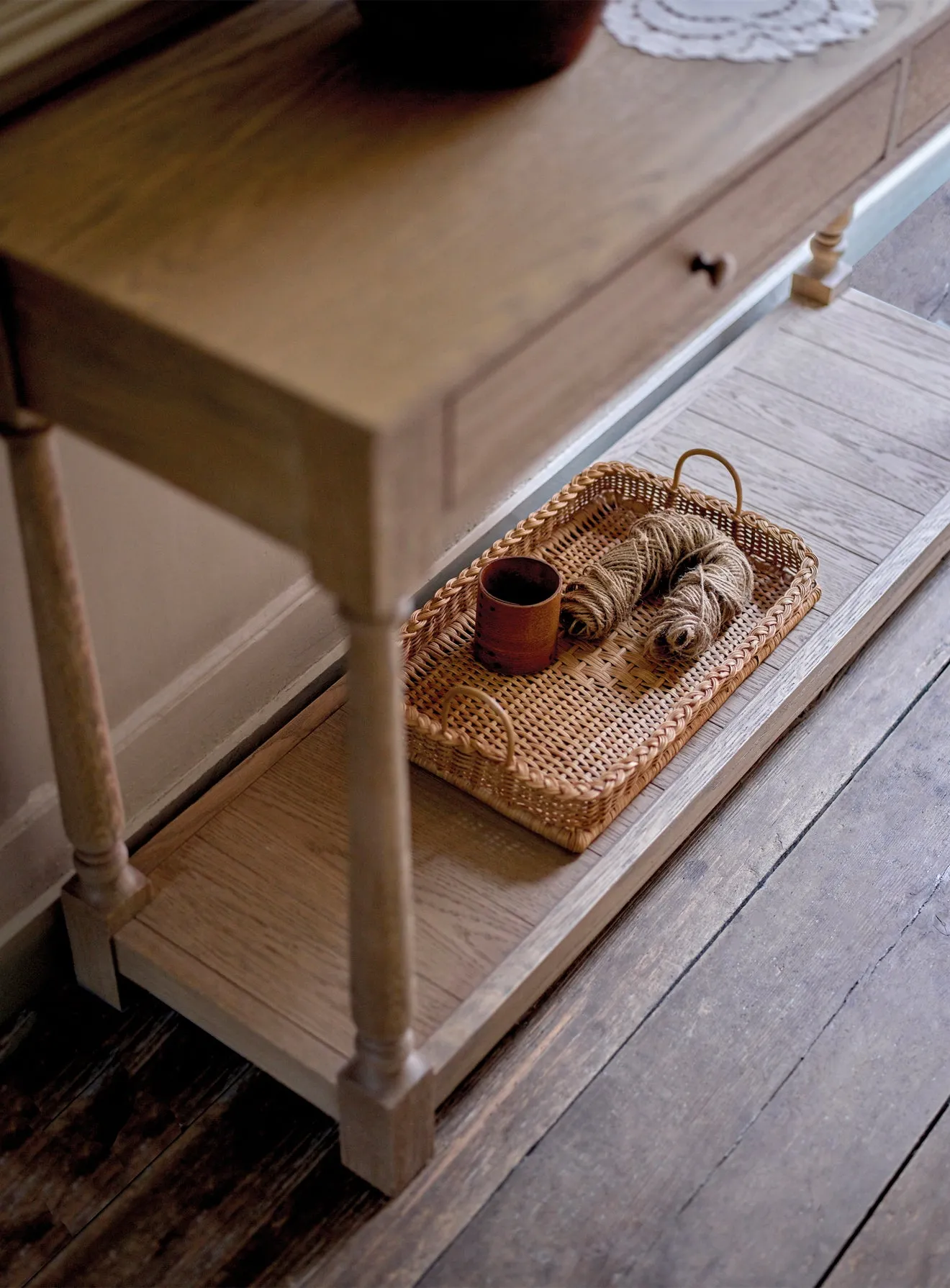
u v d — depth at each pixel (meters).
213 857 1.59
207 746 1.72
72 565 1.22
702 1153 1.47
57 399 1.05
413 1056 1.36
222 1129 1.49
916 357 2.34
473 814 1.66
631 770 1.60
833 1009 1.60
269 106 1.13
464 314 0.92
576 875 1.59
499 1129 1.48
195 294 0.93
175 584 1.58
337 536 0.91
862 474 2.13
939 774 1.84
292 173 1.05
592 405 1.05
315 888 1.57
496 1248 1.40
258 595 1.71
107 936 1.51
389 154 1.07
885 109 1.24
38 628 1.25
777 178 1.14
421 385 0.86
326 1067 1.39
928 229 2.79
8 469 1.32
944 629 2.03
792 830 1.78
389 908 1.16
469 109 1.12
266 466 0.92
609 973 1.62
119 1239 1.40
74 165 1.06
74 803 1.40
